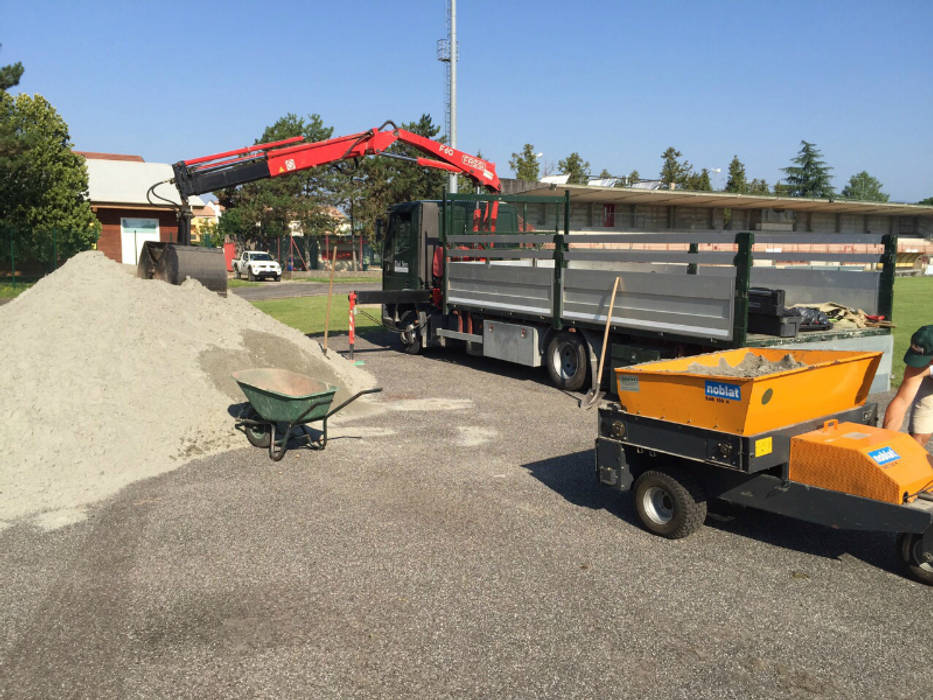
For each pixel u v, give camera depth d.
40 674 3.56
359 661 3.66
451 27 23.20
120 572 4.67
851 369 5.34
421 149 13.52
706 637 3.90
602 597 4.35
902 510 4.20
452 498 6.08
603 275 9.62
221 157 11.87
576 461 7.14
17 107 30.55
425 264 13.73
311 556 4.91
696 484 5.05
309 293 29.09
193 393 8.16
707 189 71.69
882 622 4.07
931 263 55.59
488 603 4.27
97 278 9.21
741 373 5.84
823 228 59.22
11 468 6.30
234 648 3.78
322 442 7.39
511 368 12.67
